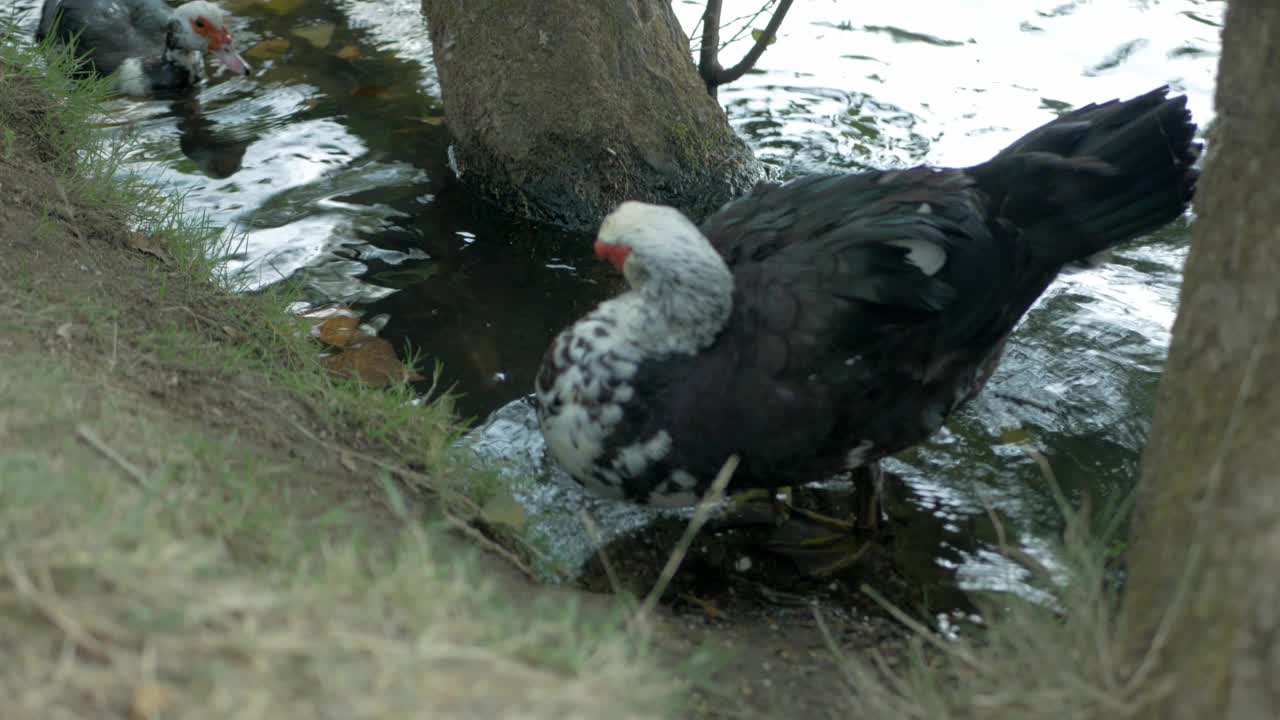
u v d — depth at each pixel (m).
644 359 3.46
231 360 3.85
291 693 1.93
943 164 5.70
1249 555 2.07
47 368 3.20
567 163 5.49
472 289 4.96
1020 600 3.22
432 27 5.82
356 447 3.69
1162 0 7.22
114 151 4.93
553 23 5.44
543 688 2.10
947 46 6.80
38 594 1.95
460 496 3.64
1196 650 2.12
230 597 2.09
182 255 4.39
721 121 5.75
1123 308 4.80
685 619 3.35
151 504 2.46
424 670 2.06
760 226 3.69
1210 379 2.47
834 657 3.18
